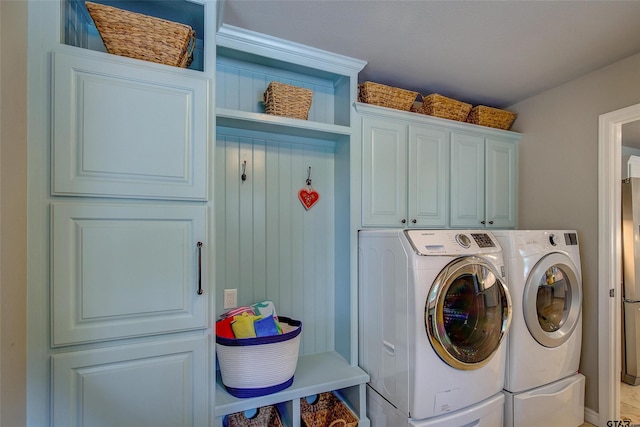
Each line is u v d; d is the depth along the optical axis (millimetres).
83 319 1164
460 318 1655
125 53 1283
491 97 2510
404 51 1852
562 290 2023
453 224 2287
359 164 1990
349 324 1960
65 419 1140
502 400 1720
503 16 1519
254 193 1941
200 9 1472
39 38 1131
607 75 2020
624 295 2734
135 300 1237
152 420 1264
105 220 1200
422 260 1517
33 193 1114
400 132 2117
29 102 1104
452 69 2064
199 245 1338
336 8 1482
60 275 1137
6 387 970
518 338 1759
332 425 1696
